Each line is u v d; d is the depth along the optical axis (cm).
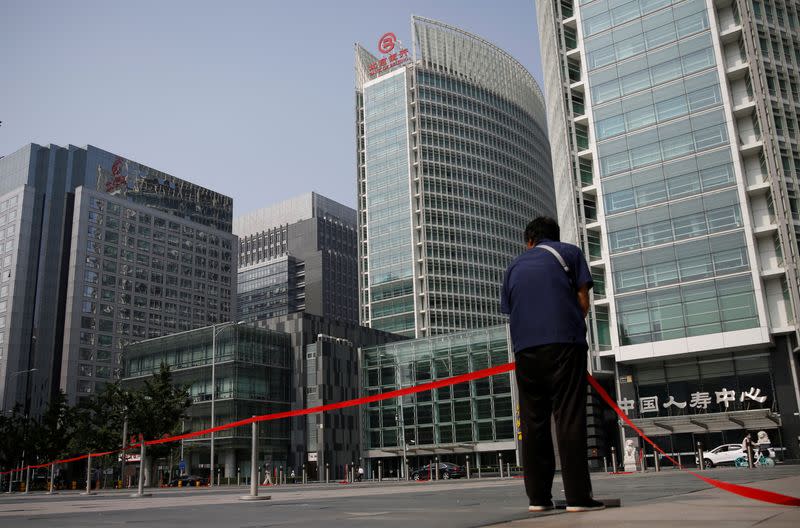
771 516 444
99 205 14475
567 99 6544
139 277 14938
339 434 8431
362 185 14675
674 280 5622
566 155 6406
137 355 9300
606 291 5969
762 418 5122
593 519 457
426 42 15125
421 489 2092
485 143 15200
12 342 13725
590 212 6238
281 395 8588
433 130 14425
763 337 5138
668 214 5778
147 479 6222
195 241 16575
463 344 8000
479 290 13850
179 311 15688
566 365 552
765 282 5344
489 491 1567
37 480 7481
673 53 6038
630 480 2144
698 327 5431
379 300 13588
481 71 15812
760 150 5541
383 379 8631
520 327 575
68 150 16150
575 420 550
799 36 5828
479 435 7606
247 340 8356
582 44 6569
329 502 1128
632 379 5753
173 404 6234
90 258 14000
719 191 5572
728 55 5881
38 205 15525
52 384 14062
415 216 13738
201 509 982
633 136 6097
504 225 14875
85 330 13550
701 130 5762
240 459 8150
